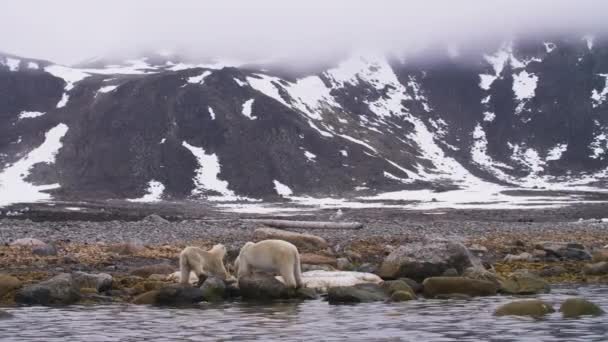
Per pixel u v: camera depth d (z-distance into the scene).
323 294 21.58
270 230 41.31
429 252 24.09
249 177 153.62
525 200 134.75
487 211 108.44
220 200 142.50
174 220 79.75
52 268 27.45
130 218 87.56
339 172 159.50
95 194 143.75
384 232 53.84
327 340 14.34
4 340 14.48
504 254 35.44
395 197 144.12
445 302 19.89
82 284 21.59
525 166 192.62
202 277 21.48
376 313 17.83
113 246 34.00
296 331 15.35
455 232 54.09
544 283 22.25
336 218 88.38
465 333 15.03
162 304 19.62
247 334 15.01
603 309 18.22
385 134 195.38
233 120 171.00
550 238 46.91
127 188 148.12
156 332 15.29
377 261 32.41
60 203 124.94
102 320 16.88
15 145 162.62
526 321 16.45
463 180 174.62
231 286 21.03
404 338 14.54
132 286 22.62
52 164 155.00
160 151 159.25
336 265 27.72
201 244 39.00
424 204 128.00
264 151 162.12
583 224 70.44
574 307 17.50
